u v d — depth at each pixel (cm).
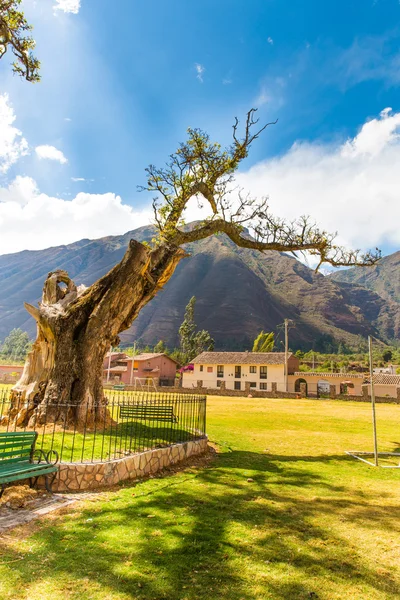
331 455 1141
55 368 1105
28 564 390
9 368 6059
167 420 1222
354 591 379
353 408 2928
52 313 1152
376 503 684
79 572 381
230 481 777
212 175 1555
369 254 1711
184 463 913
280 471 898
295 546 478
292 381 5659
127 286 1171
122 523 515
